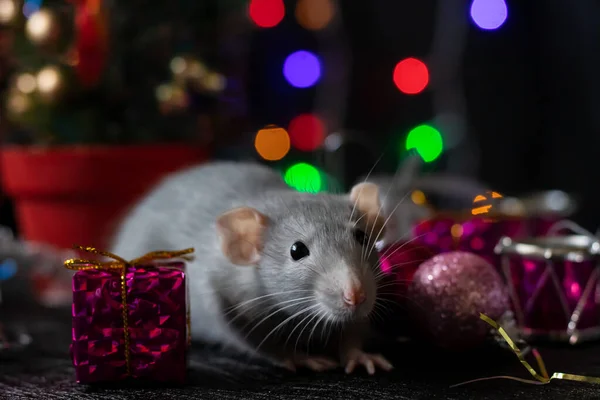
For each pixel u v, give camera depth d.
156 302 0.32
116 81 0.48
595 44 0.63
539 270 0.37
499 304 0.34
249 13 0.56
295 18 0.68
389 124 0.70
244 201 0.37
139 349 0.32
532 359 0.35
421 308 0.34
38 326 0.43
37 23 0.44
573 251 0.37
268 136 0.56
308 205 0.35
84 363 0.32
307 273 0.32
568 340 0.37
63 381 0.33
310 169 0.53
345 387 0.32
